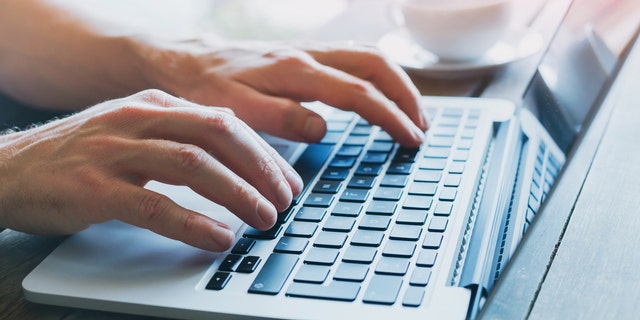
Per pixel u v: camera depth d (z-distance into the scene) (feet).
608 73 2.56
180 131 1.62
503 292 1.34
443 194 1.70
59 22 2.55
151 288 1.40
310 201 1.72
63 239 1.69
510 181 1.80
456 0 2.60
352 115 2.30
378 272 1.39
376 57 2.23
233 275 1.42
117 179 1.57
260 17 6.26
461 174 1.80
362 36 3.05
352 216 1.63
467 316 1.26
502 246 1.51
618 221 1.55
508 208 1.68
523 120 2.18
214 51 2.34
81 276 1.46
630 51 2.67
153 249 1.55
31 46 2.54
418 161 1.91
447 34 2.55
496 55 2.67
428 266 1.39
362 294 1.32
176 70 2.31
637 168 1.78
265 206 1.55
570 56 2.69
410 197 1.70
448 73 2.56
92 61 2.47
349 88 2.08
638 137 1.95
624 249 1.44
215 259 1.49
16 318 1.41
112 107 1.71
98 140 1.62
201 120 1.61
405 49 2.82
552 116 2.33
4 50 2.57
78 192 1.56
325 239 1.53
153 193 1.53
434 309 1.26
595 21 3.05
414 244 1.48
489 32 2.54
